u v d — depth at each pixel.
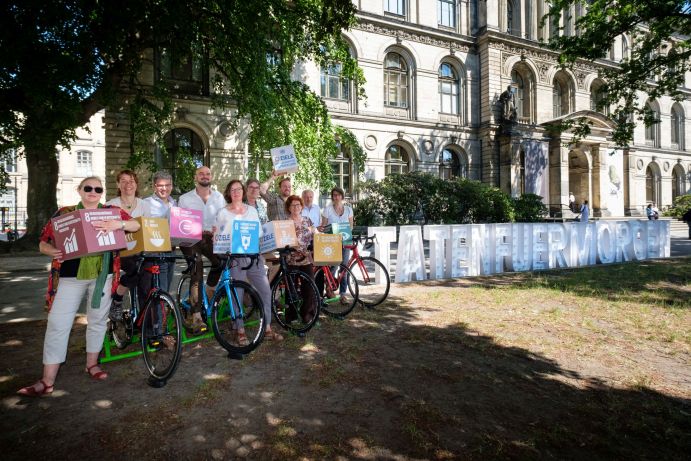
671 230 25.64
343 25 11.88
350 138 14.76
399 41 23.00
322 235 5.38
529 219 21.62
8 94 10.82
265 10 11.83
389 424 2.87
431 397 3.29
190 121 17.12
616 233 11.73
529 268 10.34
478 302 6.68
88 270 3.41
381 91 22.69
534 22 26.61
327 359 4.08
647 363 4.15
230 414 2.99
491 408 3.13
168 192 4.64
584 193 28.27
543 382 3.64
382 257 8.41
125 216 3.75
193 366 3.96
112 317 4.15
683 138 35.78
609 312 6.05
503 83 25.22
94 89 12.31
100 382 3.60
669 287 7.88
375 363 4.02
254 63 12.08
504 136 24.23
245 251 4.31
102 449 2.56
